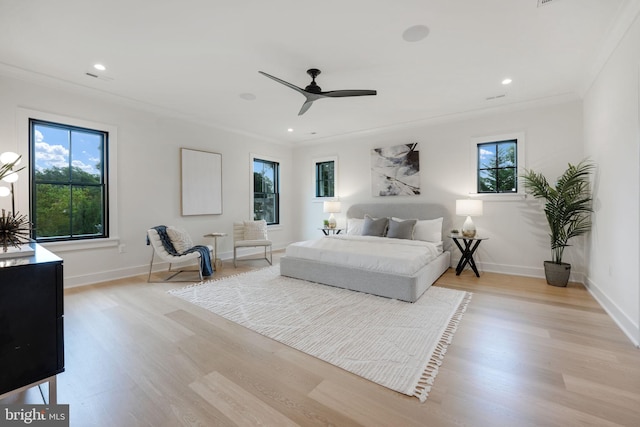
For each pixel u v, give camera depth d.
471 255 4.24
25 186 3.29
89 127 3.77
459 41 2.62
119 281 3.93
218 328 2.49
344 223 6.07
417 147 5.15
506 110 4.31
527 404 1.52
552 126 4.00
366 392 1.65
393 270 3.28
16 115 3.22
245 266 4.92
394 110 4.48
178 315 2.78
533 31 2.46
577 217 3.66
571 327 2.46
